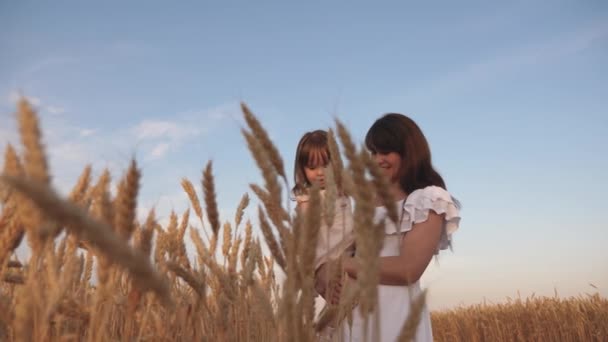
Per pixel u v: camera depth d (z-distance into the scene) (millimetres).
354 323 2141
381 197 1043
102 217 819
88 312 1124
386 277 2510
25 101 681
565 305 10867
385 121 3010
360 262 859
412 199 2689
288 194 1217
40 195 411
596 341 10078
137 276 486
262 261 1734
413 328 833
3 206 994
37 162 650
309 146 3576
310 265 966
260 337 1533
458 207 2941
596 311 10094
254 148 1127
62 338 1085
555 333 10555
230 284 1439
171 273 1472
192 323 1379
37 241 867
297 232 997
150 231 1017
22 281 1086
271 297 1666
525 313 11469
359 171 859
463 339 12539
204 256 1403
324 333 1609
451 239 2820
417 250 2551
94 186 1145
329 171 1332
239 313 1482
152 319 1348
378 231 854
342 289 1413
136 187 829
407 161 2938
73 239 993
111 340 1177
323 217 1316
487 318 12344
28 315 890
